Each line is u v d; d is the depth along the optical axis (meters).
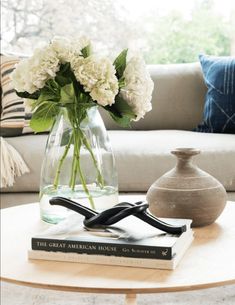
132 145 2.48
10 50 3.79
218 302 2.12
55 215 1.48
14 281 1.09
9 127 2.74
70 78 1.42
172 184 1.43
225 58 2.96
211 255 1.22
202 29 3.77
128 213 1.27
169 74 3.06
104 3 3.78
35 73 1.40
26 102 1.52
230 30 3.71
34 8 3.78
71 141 1.45
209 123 2.86
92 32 3.79
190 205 1.40
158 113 3.02
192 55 3.79
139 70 1.45
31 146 2.52
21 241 1.35
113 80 1.40
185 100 3.02
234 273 1.11
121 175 2.40
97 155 1.46
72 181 1.45
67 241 1.19
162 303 2.13
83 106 1.44
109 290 1.04
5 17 3.78
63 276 1.11
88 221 1.29
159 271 1.13
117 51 3.79
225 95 2.83
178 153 1.45
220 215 1.57
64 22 3.78
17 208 1.71
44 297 2.21
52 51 1.40
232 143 2.47
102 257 1.17
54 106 1.49
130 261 1.15
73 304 2.13
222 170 2.38
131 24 3.79
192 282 1.06
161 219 1.34
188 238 1.29
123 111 1.46
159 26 3.79
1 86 2.83
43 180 1.49
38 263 1.19
